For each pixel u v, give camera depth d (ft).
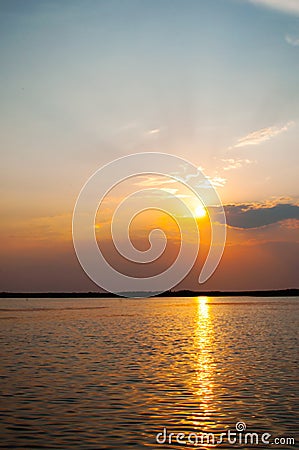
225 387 111.24
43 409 92.79
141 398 101.04
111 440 77.00
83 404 96.43
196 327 278.05
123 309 521.65
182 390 108.27
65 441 76.38
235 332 246.68
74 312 454.81
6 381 117.70
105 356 159.63
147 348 181.27
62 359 152.76
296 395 103.50
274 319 343.26
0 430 81.05
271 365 141.18
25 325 293.23
